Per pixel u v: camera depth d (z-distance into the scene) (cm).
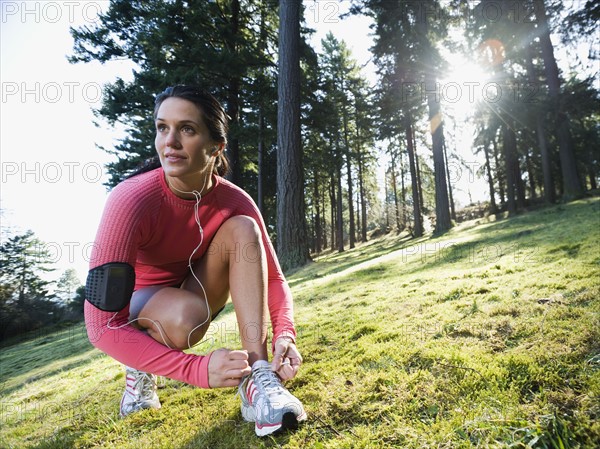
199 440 129
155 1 1105
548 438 93
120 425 156
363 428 117
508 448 93
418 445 103
